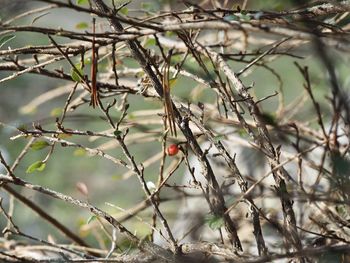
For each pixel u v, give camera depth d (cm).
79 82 212
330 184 209
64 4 198
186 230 219
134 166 210
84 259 209
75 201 210
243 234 218
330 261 204
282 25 205
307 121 233
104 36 203
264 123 212
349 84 215
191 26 200
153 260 207
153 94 214
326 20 217
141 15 236
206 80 219
